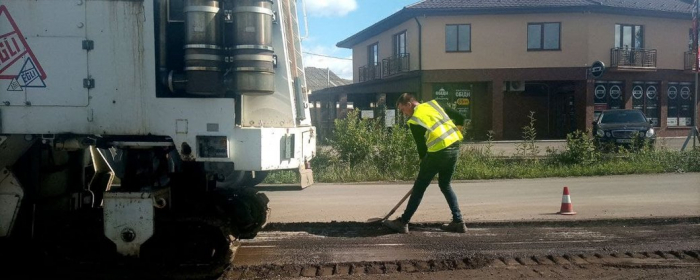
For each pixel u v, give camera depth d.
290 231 7.18
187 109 4.84
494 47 26.44
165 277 5.13
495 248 6.36
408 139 12.95
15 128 4.88
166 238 5.11
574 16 26.38
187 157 4.84
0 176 5.12
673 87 29.08
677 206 8.45
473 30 26.39
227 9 4.82
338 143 13.43
